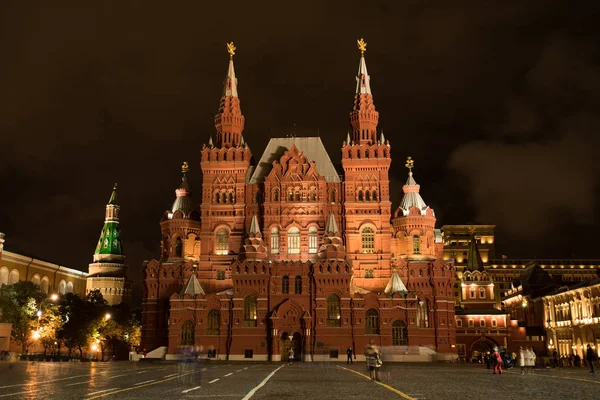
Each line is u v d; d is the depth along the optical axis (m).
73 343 143.75
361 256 119.94
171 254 127.62
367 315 111.31
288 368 71.50
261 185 125.69
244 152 126.38
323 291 111.31
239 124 130.75
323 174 126.75
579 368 80.44
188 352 60.34
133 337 174.50
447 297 115.31
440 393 31.47
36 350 157.25
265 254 117.12
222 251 123.25
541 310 159.25
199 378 44.12
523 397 29.09
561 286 157.38
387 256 119.44
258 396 29.20
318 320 109.88
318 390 33.34
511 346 141.88
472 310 144.25
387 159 123.62
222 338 111.56
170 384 37.78
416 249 125.12
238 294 112.44
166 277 121.06
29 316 129.12
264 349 109.88
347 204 122.12
